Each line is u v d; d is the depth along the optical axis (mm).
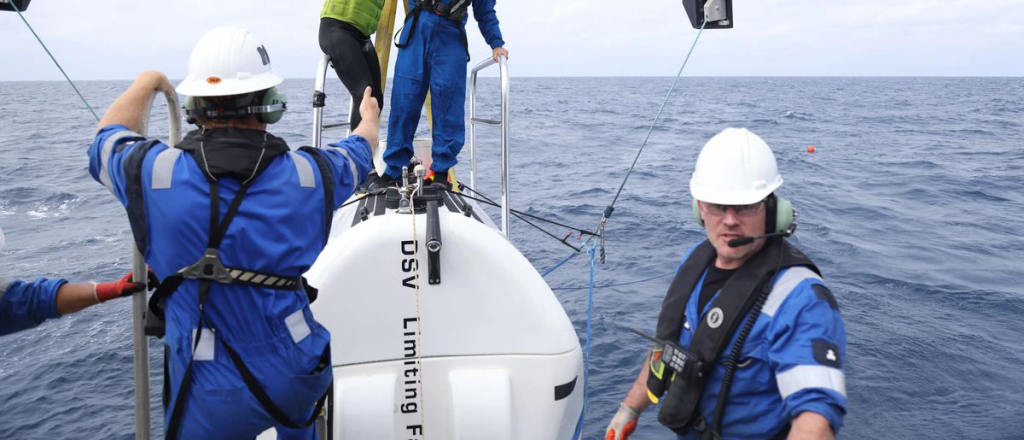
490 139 37969
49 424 7879
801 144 38125
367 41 4547
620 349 9227
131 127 2342
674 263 13531
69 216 19531
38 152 34375
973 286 12203
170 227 2133
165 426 2266
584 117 58562
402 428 3035
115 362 9477
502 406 3000
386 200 3643
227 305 2174
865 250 14711
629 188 22641
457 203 3900
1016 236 16453
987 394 8047
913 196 22047
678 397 2141
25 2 2695
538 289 3072
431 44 4297
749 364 2014
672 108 74375
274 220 2189
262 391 2205
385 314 2984
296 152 2334
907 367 8734
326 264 2924
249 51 2299
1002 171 27812
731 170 2051
